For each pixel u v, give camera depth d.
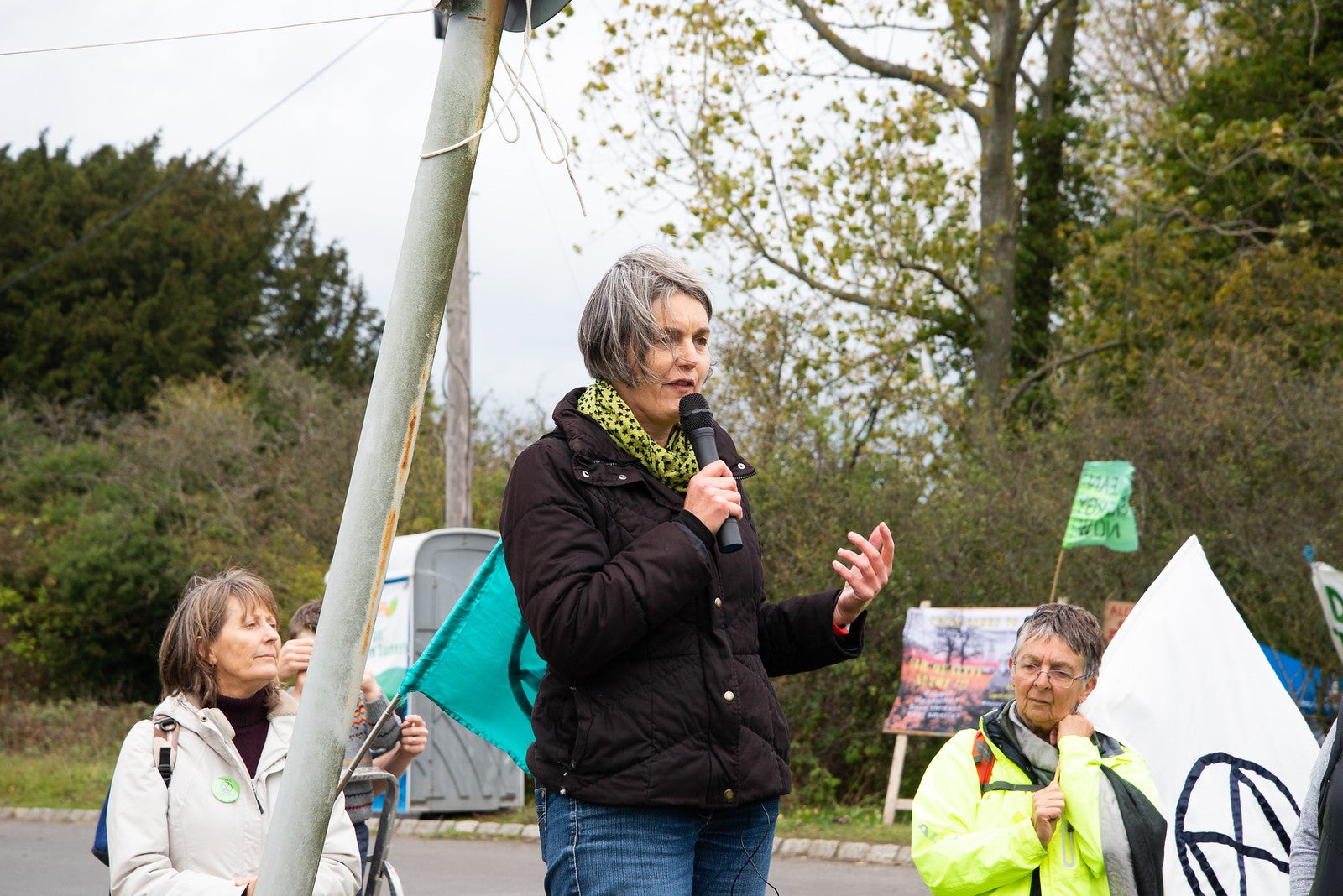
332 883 3.21
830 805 11.60
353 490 2.35
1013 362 20.34
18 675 25.25
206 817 3.13
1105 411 13.45
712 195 15.34
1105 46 20.83
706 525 2.52
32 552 25.47
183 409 26.47
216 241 38.69
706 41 15.28
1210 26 20.30
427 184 2.38
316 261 40.09
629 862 2.51
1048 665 3.31
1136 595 11.87
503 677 3.15
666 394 2.74
